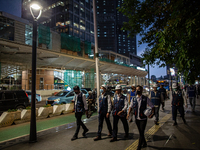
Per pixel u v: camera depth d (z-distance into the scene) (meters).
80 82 28.17
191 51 2.86
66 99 11.85
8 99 9.30
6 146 4.31
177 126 6.10
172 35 3.25
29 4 4.84
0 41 14.05
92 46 32.09
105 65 29.11
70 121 7.83
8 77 21.02
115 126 4.67
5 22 17.94
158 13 4.56
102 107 4.87
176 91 6.45
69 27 59.69
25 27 19.77
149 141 4.53
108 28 146.75
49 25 65.06
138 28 4.99
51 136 5.12
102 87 5.02
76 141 4.64
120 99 4.69
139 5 4.81
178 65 3.09
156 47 4.00
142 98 4.08
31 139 4.56
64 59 22.02
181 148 3.98
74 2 63.41
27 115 7.75
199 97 18.94
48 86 25.80
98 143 4.45
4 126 6.85
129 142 4.49
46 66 24.67
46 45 21.62
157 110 6.51
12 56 18.22
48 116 8.97
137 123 4.12
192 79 2.95
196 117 7.77
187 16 3.04
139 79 51.75
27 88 22.97
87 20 69.62
